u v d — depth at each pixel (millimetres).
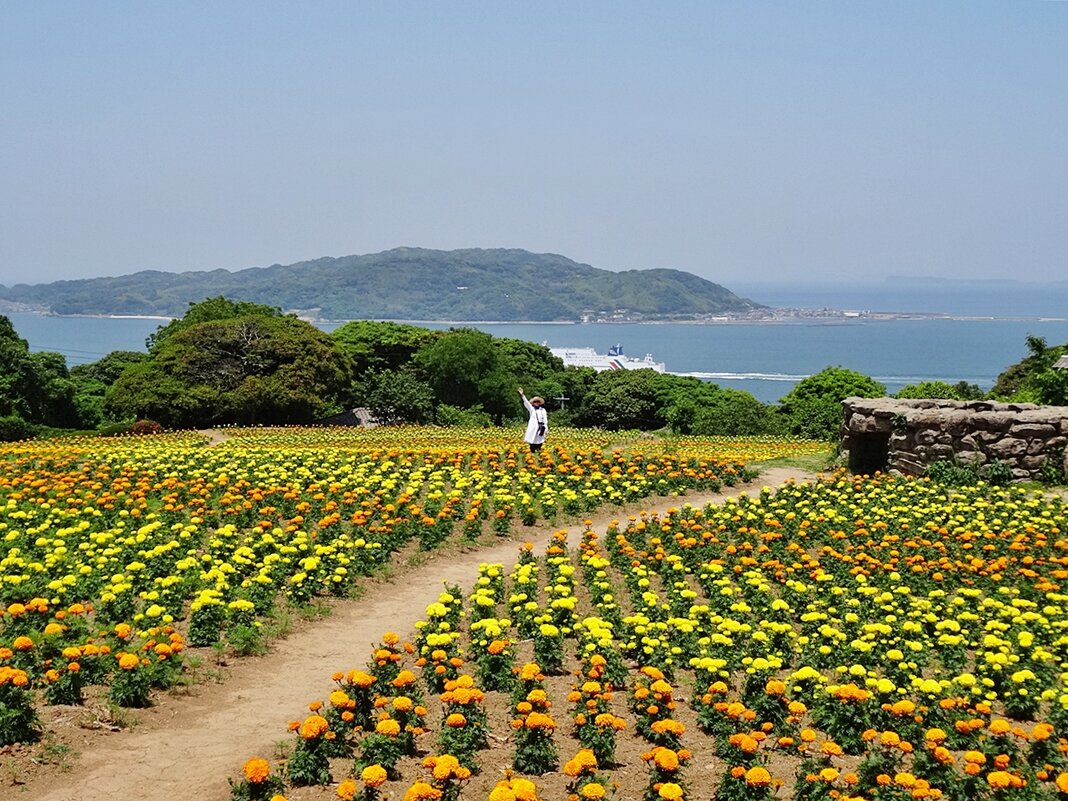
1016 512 18609
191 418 48938
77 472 21688
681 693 10578
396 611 13625
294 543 14852
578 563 16359
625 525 19688
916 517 18812
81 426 54625
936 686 9266
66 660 9523
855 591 13922
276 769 8422
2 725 8305
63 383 53375
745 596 13602
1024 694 10195
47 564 12844
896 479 22703
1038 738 8359
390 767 8234
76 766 8250
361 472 22047
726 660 10625
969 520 18516
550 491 20781
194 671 10648
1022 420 22453
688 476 23781
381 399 53344
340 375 53719
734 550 15750
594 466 24203
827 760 8578
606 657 10633
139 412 48281
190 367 50250
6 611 11312
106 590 11688
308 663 11383
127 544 14727
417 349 75625
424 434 38094
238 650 11414
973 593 13281
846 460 26000
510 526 18828
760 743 9203
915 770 8117
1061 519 18219
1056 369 31438
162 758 8594
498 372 68000
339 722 8789
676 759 7859
